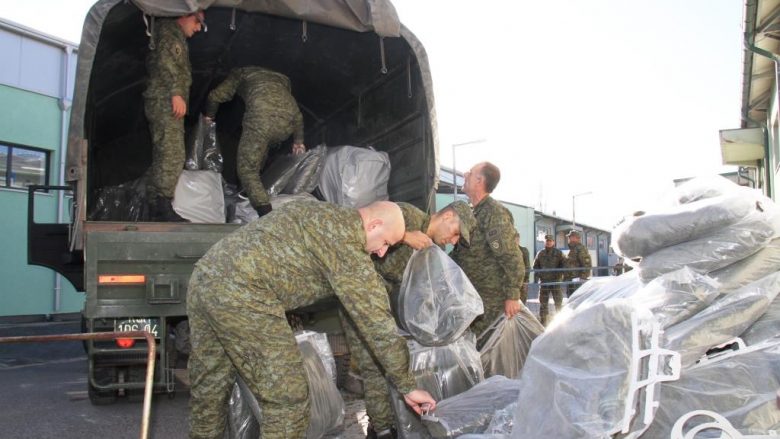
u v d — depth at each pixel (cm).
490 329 412
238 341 255
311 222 262
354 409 432
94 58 452
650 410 225
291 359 258
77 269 590
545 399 242
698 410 236
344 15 472
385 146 588
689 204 286
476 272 418
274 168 574
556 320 263
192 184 482
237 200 539
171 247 405
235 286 251
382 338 255
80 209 407
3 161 1404
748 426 234
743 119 1347
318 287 268
